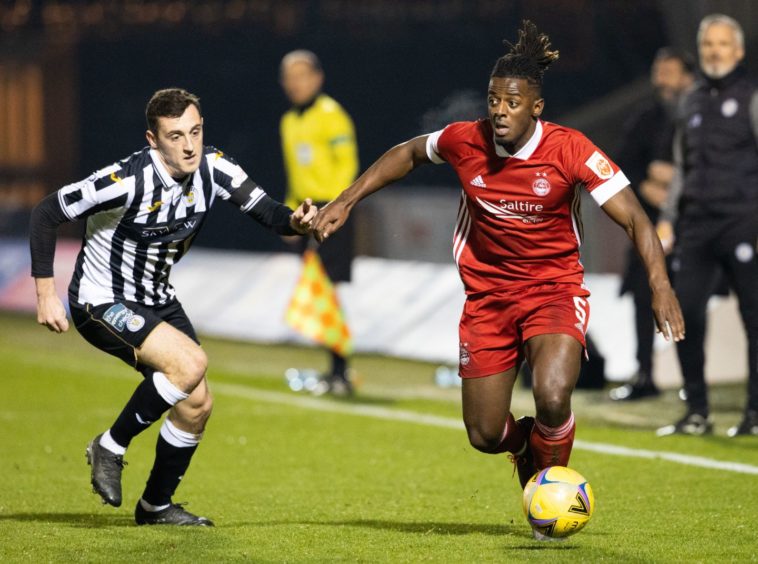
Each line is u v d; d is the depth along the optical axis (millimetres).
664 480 17156
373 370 30312
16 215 48938
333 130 26047
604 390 26672
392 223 40000
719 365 27406
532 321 12945
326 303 26594
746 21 34094
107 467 13625
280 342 35625
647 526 14000
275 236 59438
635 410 23969
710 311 27438
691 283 20766
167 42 69188
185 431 13797
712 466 18156
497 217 13016
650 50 54594
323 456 19625
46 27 62688
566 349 12664
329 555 12414
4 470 18484
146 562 12117
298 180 26516
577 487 12531
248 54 70312
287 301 36750
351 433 21797
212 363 31828
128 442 13719
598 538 13234
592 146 12742
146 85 69875
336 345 26516
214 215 60344
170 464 13891
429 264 35344
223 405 25156
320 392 26625
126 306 13617
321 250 26672
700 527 13914
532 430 13023
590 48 55875
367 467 18641
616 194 12641
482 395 13188
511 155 12742
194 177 13508
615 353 28359
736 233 20375
